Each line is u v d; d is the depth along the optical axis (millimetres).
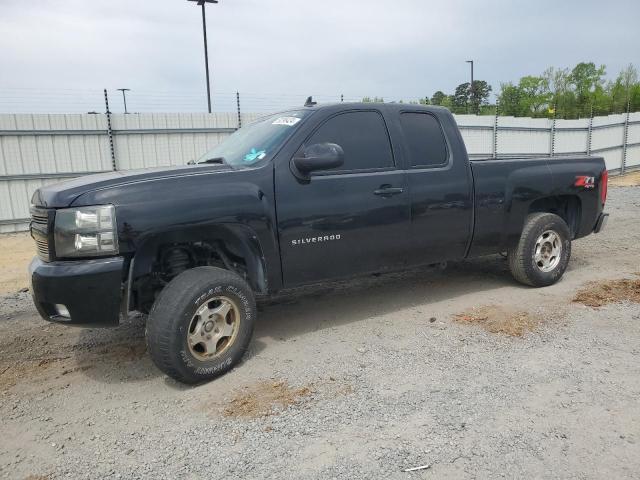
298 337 4461
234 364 3801
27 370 4004
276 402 3299
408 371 3678
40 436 3039
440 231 4816
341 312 5098
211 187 3674
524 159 5445
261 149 4168
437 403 3207
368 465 2617
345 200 4230
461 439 2814
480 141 21172
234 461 2703
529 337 4234
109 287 3336
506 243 5348
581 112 48781
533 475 2500
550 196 5621
